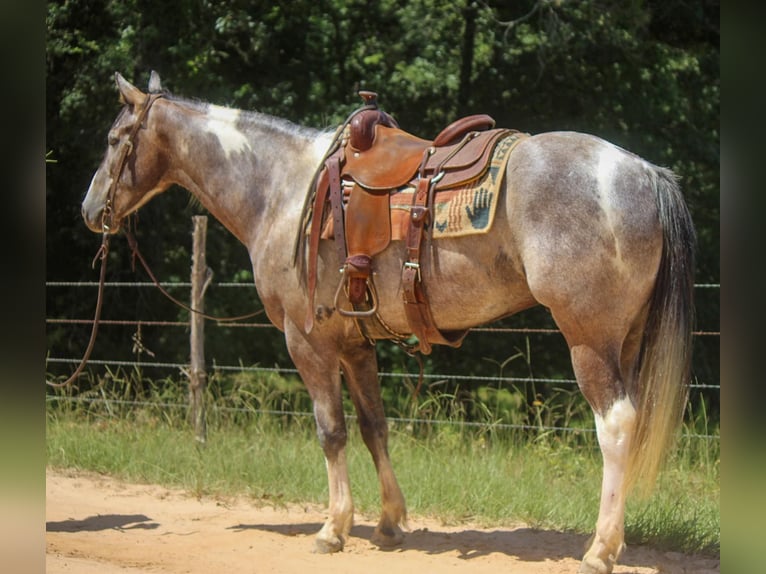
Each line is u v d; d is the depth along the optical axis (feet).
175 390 34.60
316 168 16.24
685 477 21.52
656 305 13.65
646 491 13.94
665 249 13.64
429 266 14.56
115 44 35.14
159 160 17.89
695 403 34.24
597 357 13.43
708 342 36.09
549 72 35.76
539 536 17.20
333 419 16.06
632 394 14.21
